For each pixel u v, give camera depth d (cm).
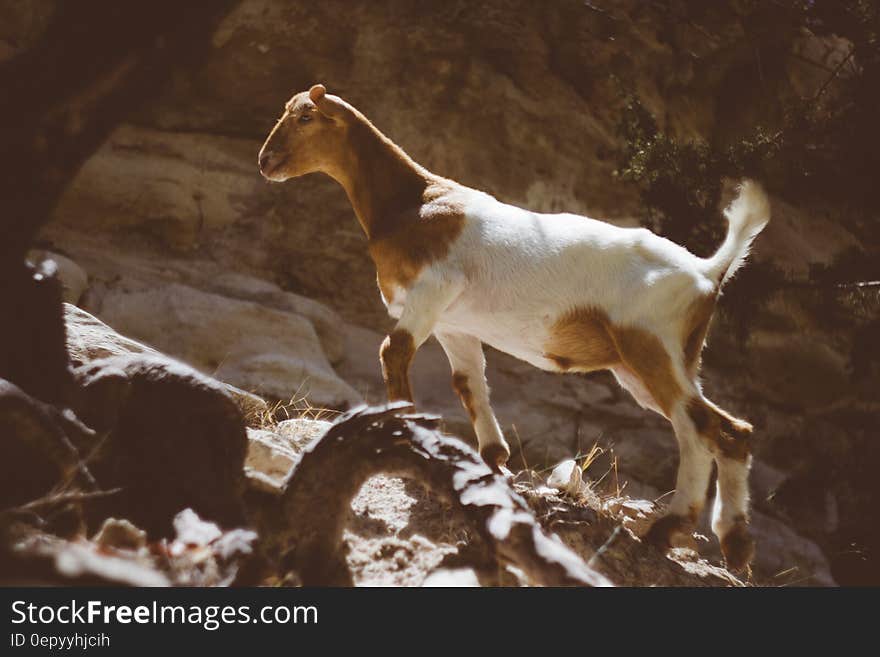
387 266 645
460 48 1512
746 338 1229
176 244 1377
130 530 394
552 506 605
